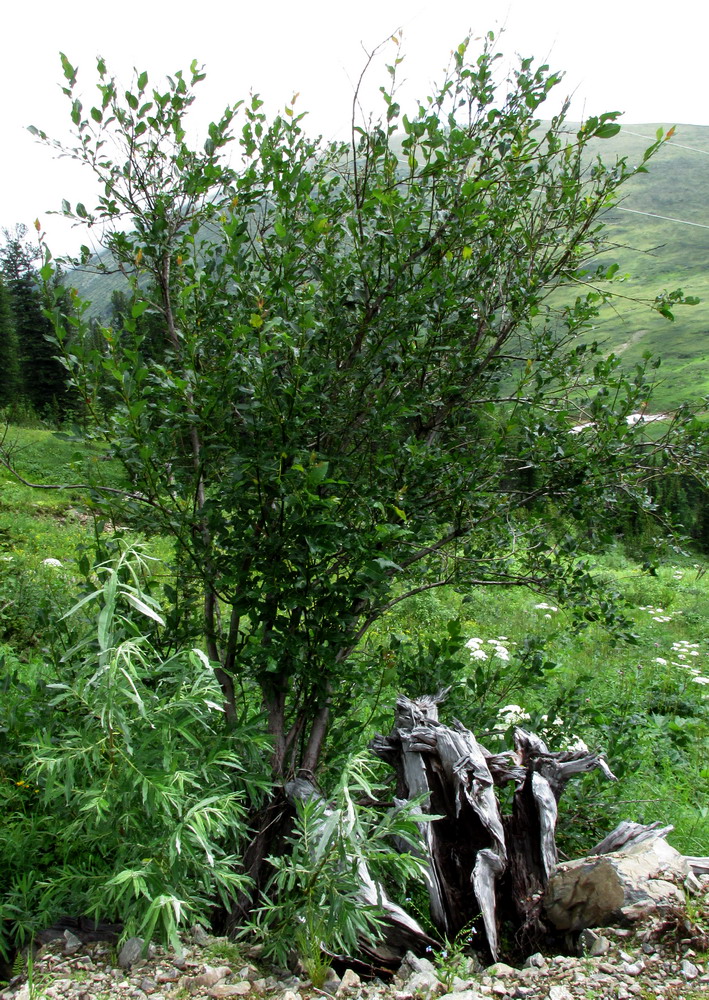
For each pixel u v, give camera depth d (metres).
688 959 2.75
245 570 3.76
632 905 2.95
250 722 3.45
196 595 4.14
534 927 3.17
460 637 4.44
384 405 3.98
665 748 6.25
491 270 4.52
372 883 3.05
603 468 4.18
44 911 3.05
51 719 3.42
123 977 2.70
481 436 4.54
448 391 4.27
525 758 3.87
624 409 4.21
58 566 10.62
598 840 4.35
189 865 2.90
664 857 3.18
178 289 4.30
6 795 3.42
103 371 3.72
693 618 14.61
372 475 4.07
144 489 3.69
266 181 4.16
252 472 3.59
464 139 4.08
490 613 12.38
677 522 4.33
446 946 2.98
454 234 4.04
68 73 3.98
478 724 4.43
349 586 3.77
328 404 4.04
